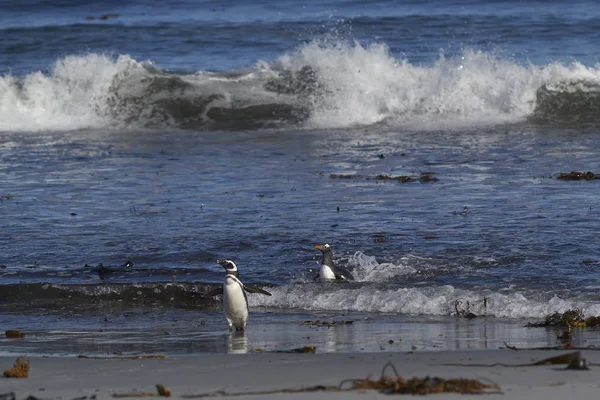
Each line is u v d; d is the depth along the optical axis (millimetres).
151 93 108125
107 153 85062
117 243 53125
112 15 185625
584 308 38562
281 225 56250
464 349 31484
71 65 110125
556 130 91938
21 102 106250
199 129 100688
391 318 39438
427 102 103250
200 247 51875
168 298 44562
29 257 50812
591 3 174000
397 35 143000
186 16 179625
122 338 36219
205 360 29500
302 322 38969
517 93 101938
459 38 139000
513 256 47719
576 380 24625
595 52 126312
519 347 31969
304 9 179125
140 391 24484
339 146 86375
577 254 47719
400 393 23297
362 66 109062
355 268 47250
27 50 139250
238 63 129500
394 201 62094
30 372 27891
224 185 69062
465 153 80062
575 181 66812
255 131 98000
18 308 43469
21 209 62219
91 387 25203
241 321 37406
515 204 59844
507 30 144250
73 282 46250
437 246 50250
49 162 80188
